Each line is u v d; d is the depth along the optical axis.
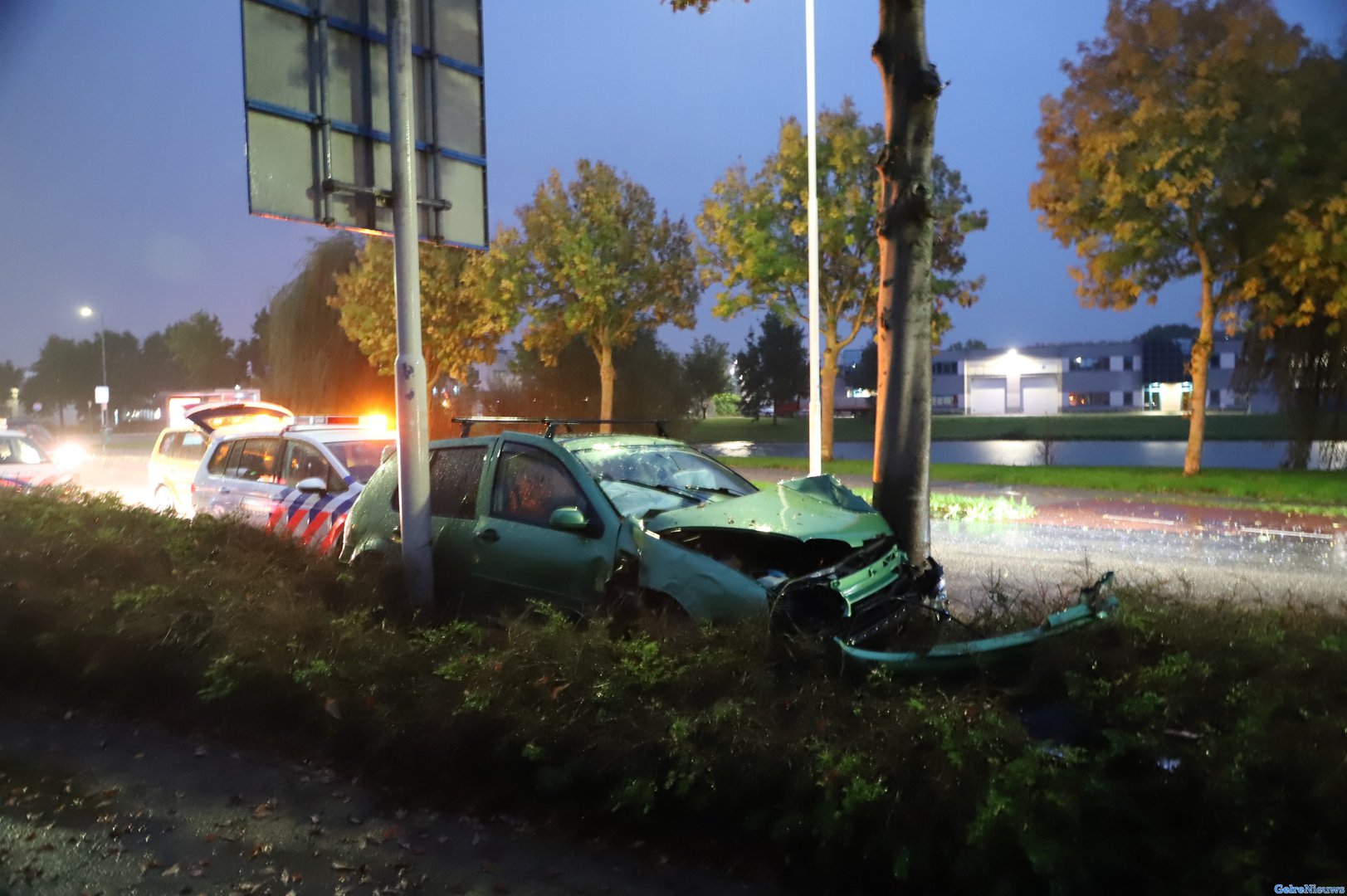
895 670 4.66
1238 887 3.32
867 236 28.12
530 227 28.88
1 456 14.39
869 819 3.72
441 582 6.99
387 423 12.12
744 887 3.84
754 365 72.94
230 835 4.27
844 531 5.79
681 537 5.88
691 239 30.02
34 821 4.37
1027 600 6.08
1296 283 20.25
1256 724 3.64
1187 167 19.86
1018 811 3.45
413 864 4.01
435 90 7.60
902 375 6.76
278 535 8.03
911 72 6.72
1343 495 18.02
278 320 35.28
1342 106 18.97
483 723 4.59
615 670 4.70
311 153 6.87
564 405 37.84
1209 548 12.98
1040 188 22.34
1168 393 88.38
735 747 4.04
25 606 6.21
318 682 5.15
